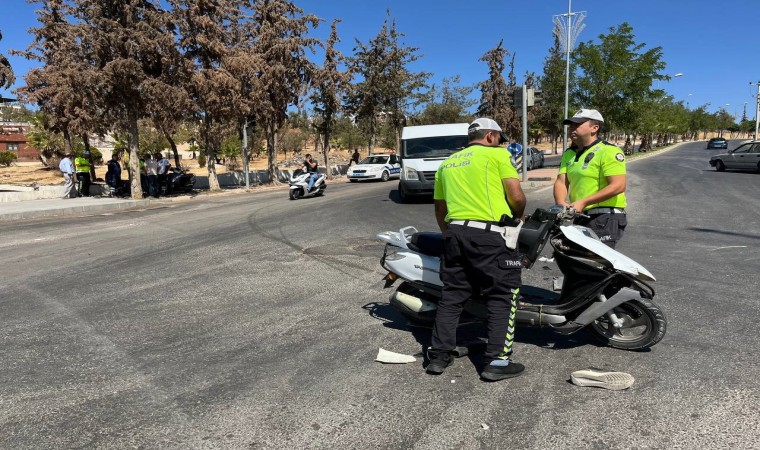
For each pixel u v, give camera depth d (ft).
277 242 29.68
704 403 10.55
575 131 14.39
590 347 13.55
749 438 9.33
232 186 85.20
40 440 9.79
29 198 60.80
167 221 41.09
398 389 11.62
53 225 40.52
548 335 14.46
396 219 37.68
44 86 67.82
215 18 69.10
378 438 9.68
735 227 30.81
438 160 47.39
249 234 32.83
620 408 10.50
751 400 10.60
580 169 14.23
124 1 56.75
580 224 14.49
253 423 10.28
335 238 30.42
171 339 14.85
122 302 18.54
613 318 13.05
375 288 19.83
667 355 12.89
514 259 11.91
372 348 14.01
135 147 61.46
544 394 11.19
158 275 22.48
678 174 73.77
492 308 12.11
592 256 12.64
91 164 82.69
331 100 92.99
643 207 40.42
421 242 14.33
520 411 10.52
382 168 88.33
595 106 93.45
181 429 10.11
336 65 91.25
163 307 17.87
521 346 13.78
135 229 36.94
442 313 12.45
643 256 23.88
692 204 41.70
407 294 14.37
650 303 12.74
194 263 24.72
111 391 11.71
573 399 10.93
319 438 9.72
